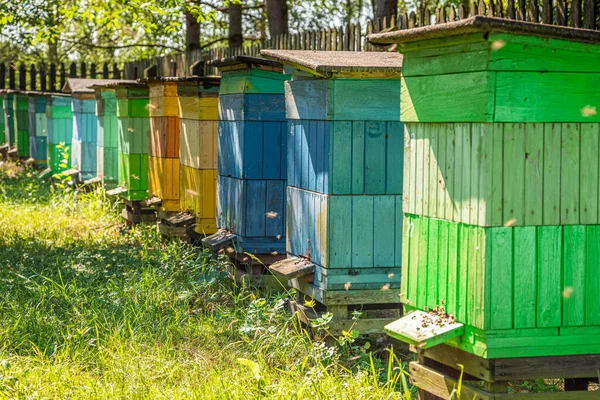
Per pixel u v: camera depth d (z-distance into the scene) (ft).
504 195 8.34
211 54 31.60
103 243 20.52
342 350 11.84
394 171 11.94
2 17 27.20
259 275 15.21
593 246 8.69
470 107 8.40
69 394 10.12
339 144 11.73
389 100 11.83
